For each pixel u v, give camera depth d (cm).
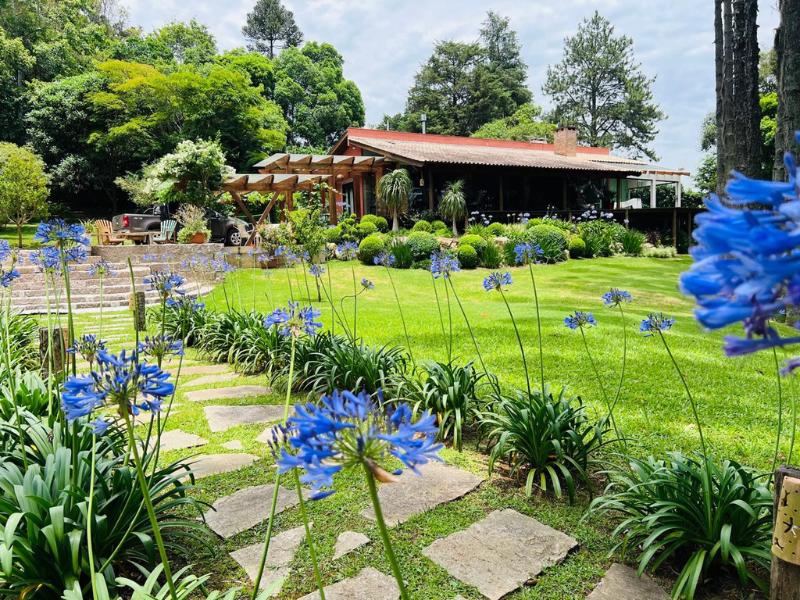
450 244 1644
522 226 1939
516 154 2567
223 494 343
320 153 3659
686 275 51
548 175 2412
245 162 3092
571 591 250
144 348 232
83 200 3234
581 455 350
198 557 276
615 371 607
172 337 238
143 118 2814
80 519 237
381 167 2194
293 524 307
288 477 367
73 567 218
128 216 1956
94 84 2925
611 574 262
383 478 91
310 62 4306
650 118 4541
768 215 49
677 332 832
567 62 4612
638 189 3238
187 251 1504
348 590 249
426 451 93
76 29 3481
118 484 257
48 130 2923
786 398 520
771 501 251
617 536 294
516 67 5231
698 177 3472
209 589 250
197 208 1880
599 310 1013
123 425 351
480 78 4738
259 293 1222
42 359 376
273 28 4950
